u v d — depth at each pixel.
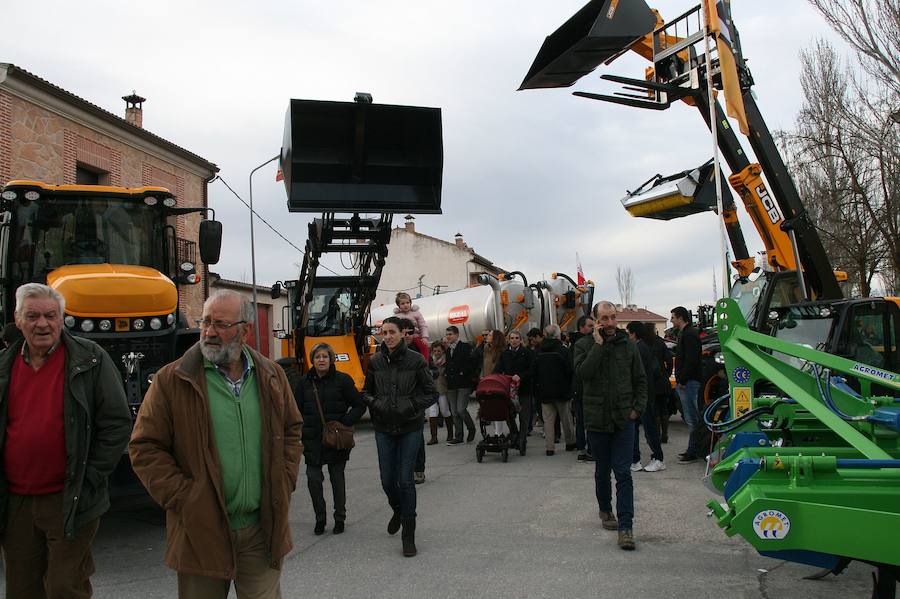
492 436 10.16
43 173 16.50
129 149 19.72
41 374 3.75
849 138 18.12
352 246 12.77
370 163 10.80
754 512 3.43
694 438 9.34
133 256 8.12
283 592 4.97
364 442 12.81
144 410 3.15
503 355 10.86
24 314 3.65
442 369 12.23
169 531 3.14
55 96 16.59
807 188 22.39
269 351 31.81
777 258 10.51
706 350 9.98
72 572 3.75
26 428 3.66
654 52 10.96
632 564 5.32
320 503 6.57
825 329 8.66
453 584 5.02
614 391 5.90
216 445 3.13
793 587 4.74
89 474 3.75
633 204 11.78
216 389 3.21
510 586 4.94
